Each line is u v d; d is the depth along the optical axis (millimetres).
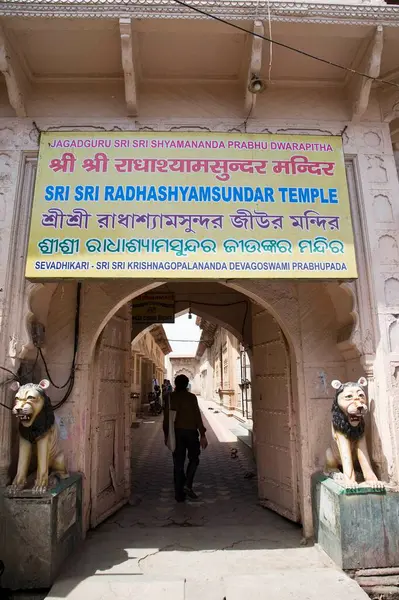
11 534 2896
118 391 4754
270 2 3326
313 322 4133
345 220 3508
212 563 3244
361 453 3240
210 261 3342
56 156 3543
